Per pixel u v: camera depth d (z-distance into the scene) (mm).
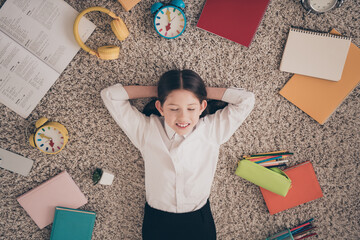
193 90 865
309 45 996
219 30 977
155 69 1052
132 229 1230
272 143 1142
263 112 1107
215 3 959
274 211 1162
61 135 1072
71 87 1056
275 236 1204
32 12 971
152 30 1011
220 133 985
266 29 1023
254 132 1130
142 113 1047
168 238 1014
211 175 1046
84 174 1156
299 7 1004
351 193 1195
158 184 1021
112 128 1110
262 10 932
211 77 1067
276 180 1060
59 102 1066
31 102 1048
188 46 1033
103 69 1045
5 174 1135
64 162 1138
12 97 1042
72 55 1015
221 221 1226
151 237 1024
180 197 1017
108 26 1002
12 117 1069
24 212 1179
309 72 1014
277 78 1066
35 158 1124
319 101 1049
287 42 1005
